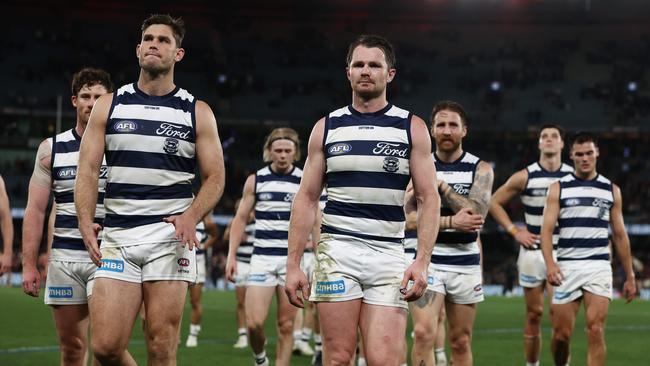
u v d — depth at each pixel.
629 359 18.53
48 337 21.02
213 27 80.31
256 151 72.94
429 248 8.28
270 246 14.66
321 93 75.38
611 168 69.19
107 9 78.06
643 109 70.88
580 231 13.91
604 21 78.38
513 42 79.06
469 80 75.75
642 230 60.97
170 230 8.54
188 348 19.23
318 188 8.59
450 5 80.75
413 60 78.50
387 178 8.32
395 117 8.45
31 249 10.50
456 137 12.12
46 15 76.62
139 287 8.52
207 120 8.71
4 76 71.00
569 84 75.19
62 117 68.56
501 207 16.67
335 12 81.75
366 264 8.30
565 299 13.95
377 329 8.22
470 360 11.94
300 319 18.31
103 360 8.47
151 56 8.52
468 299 11.75
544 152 16.77
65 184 10.45
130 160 8.51
